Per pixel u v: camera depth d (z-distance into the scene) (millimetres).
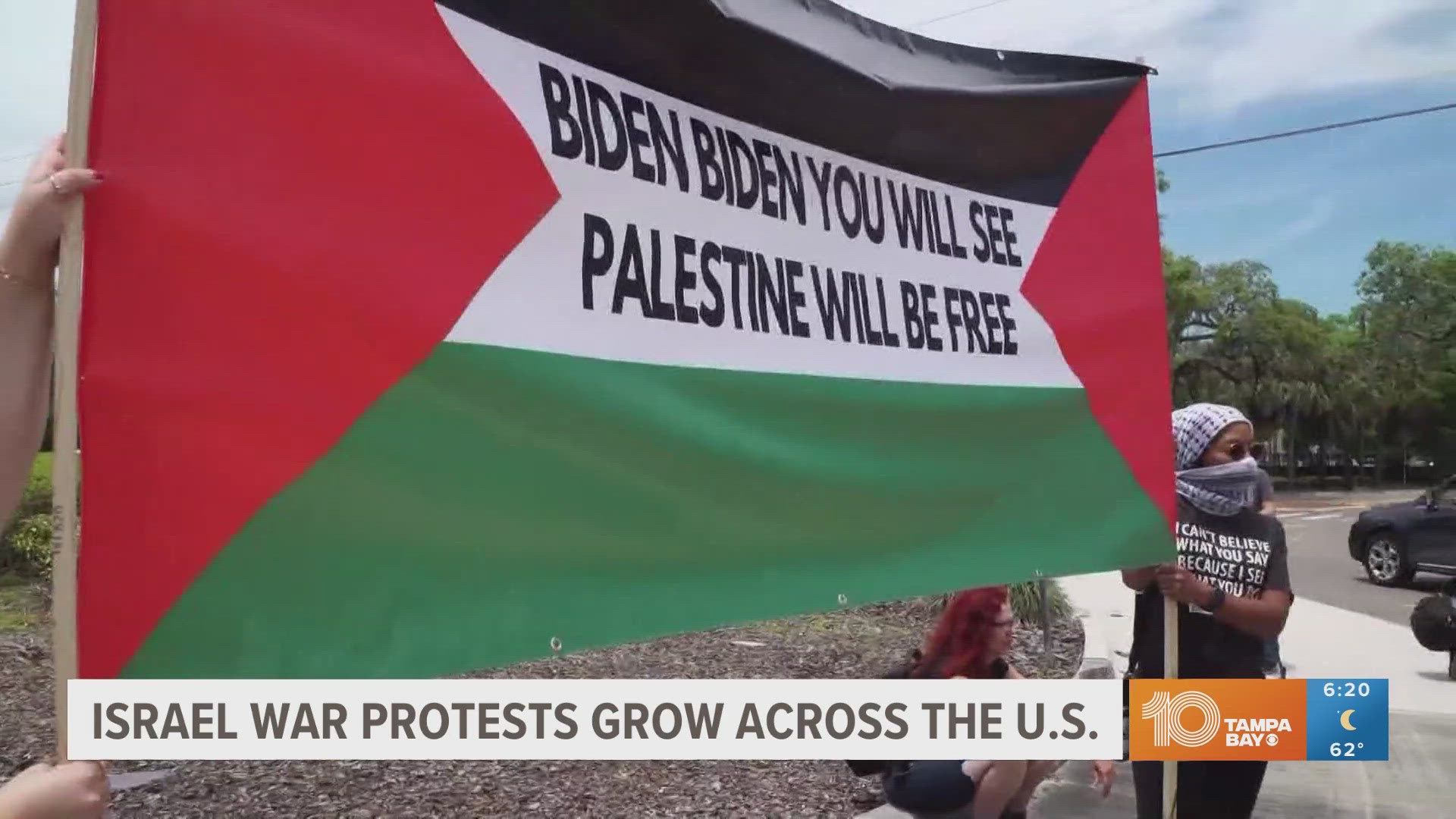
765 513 2426
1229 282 43781
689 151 2377
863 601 2619
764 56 2545
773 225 2553
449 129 1921
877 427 2736
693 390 2307
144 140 1559
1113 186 3627
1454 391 48938
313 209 1729
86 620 1474
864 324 2756
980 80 3238
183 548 1563
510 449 1965
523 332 2000
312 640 1690
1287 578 3668
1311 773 5715
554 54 2125
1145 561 3475
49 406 1563
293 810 4602
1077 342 3404
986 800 3668
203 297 1597
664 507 2225
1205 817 3652
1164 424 3637
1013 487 3119
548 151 2078
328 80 1765
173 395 1562
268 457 1654
